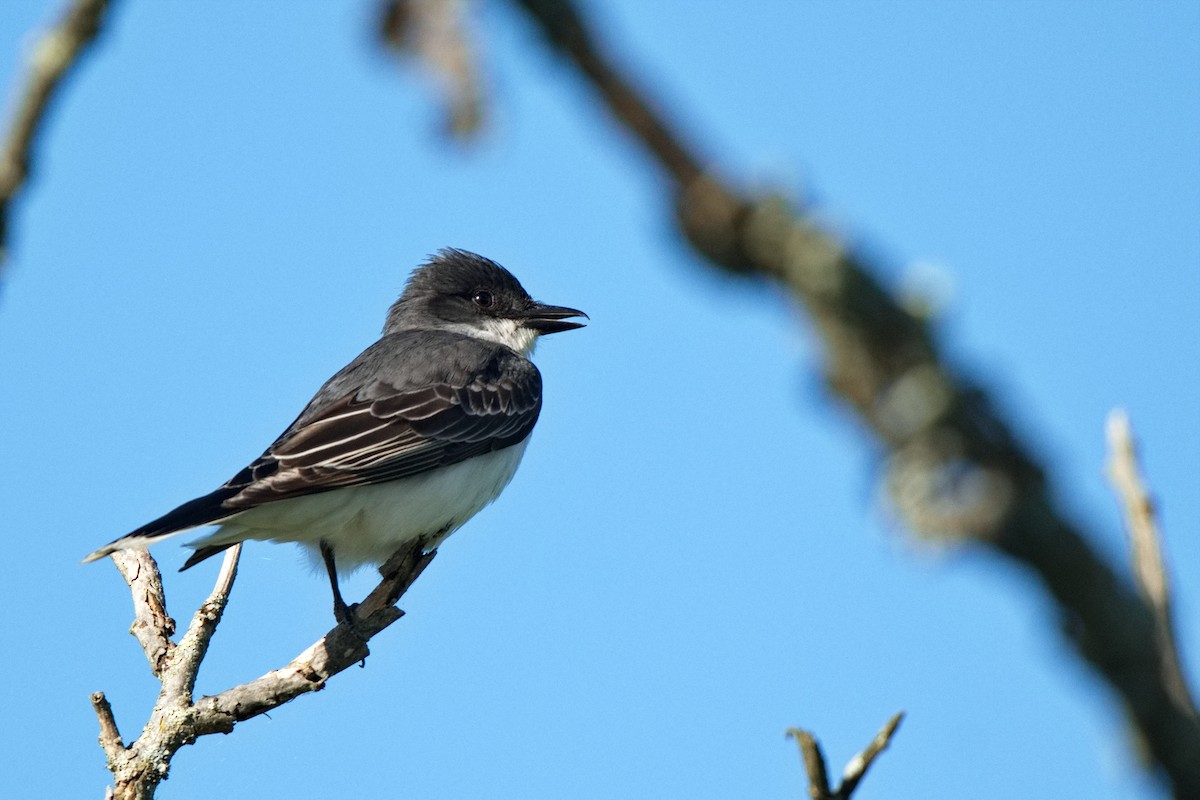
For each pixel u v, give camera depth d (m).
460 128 2.75
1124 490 4.97
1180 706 2.94
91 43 4.01
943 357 2.89
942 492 2.86
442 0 2.76
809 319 2.92
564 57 2.58
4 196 4.16
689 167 2.74
